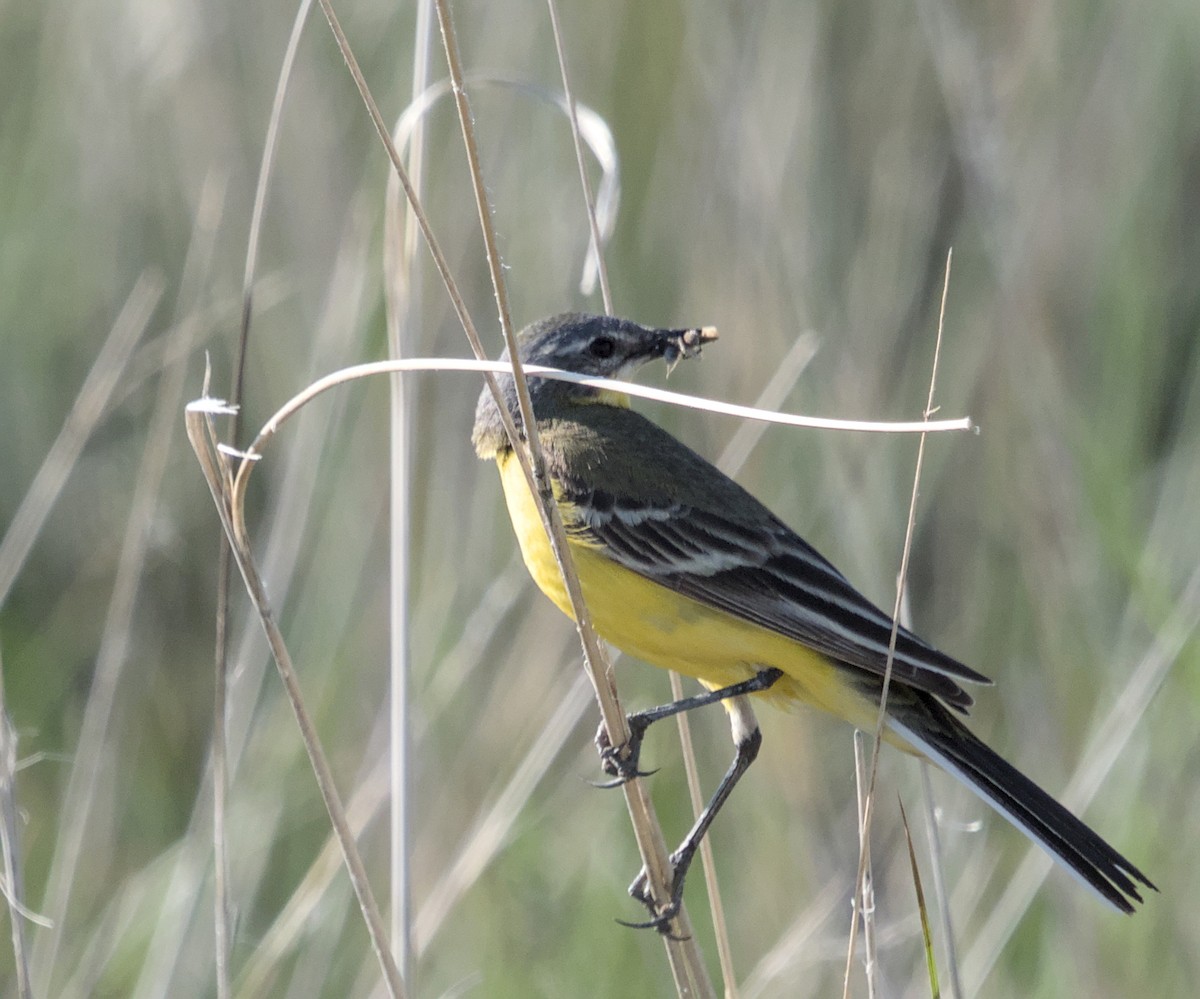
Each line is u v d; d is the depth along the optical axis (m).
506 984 10.68
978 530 12.52
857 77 12.96
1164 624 10.79
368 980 10.66
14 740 8.00
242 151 13.43
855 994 10.44
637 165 12.70
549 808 11.59
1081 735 11.34
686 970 7.95
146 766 12.67
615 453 9.12
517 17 12.77
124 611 10.27
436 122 12.65
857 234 12.88
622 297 12.52
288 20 13.43
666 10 12.80
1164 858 10.75
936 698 8.72
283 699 11.68
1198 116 13.44
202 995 10.09
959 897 10.64
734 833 11.48
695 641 8.84
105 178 14.07
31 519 10.10
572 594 7.40
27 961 7.79
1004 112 13.06
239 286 13.33
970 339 12.61
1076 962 10.30
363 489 11.94
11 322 13.92
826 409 11.87
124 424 13.67
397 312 9.23
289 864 11.30
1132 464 12.52
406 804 8.73
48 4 14.23
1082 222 13.24
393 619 8.98
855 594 8.68
